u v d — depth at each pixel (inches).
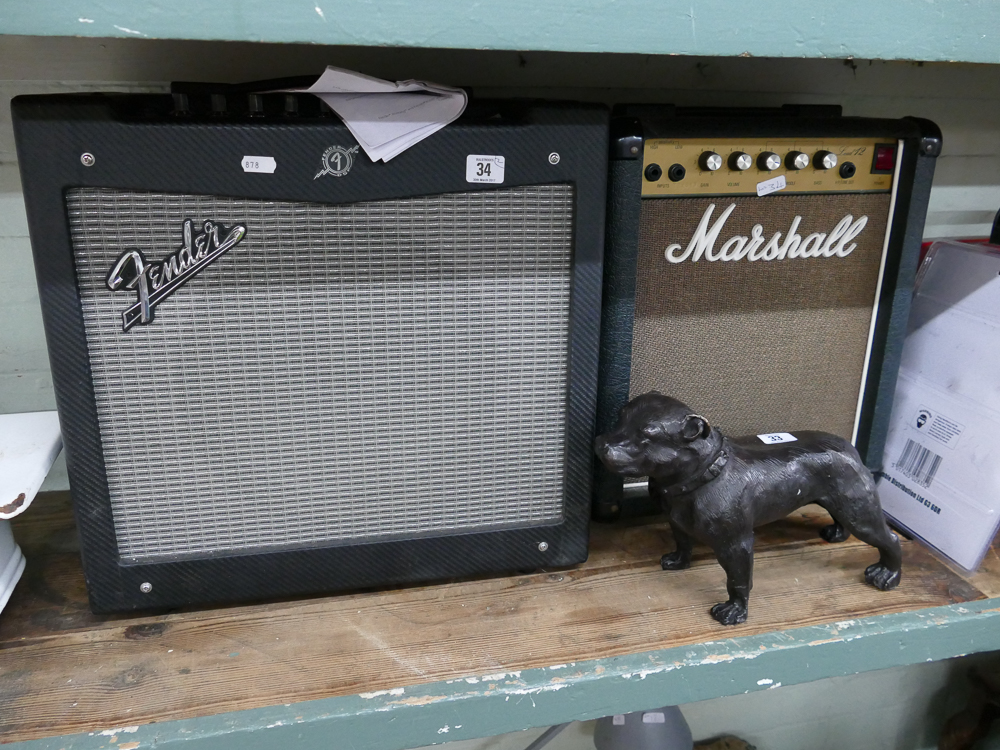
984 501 31.1
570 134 25.2
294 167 23.6
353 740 24.4
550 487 29.9
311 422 26.9
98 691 24.8
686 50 21.7
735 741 51.6
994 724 48.4
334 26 19.7
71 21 18.4
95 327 24.3
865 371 35.3
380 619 28.5
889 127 31.2
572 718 25.9
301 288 25.2
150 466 26.3
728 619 28.2
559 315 27.6
